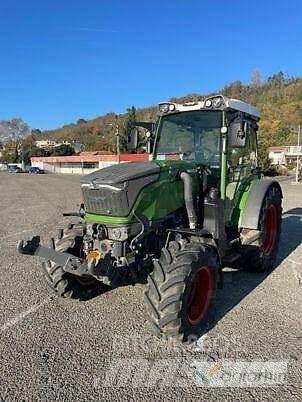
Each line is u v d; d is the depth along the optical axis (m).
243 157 5.23
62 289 4.18
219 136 4.65
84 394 2.79
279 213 5.86
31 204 15.05
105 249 3.72
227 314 4.09
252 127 5.53
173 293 3.24
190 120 4.87
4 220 10.78
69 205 14.59
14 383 2.92
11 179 38.00
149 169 3.87
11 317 4.09
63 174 56.47
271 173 34.34
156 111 5.13
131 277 3.79
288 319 3.96
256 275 5.40
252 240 4.98
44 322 3.96
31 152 87.50
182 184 4.20
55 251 3.74
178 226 4.15
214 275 3.76
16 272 5.71
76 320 3.99
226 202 4.68
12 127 106.88
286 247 7.00
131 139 5.16
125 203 3.62
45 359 3.25
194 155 4.81
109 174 3.79
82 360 3.23
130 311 4.20
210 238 3.91
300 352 3.31
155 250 3.95
